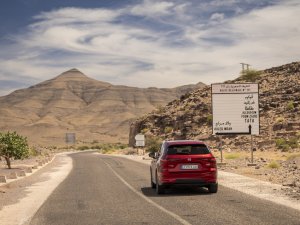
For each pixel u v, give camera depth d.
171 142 18.38
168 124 94.38
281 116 70.25
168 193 18.33
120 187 21.22
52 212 13.79
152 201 15.84
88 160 56.03
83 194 18.45
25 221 12.28
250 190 18.20
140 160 53.25
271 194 16.77
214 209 13.59
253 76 102.25
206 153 17.81
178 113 95.69
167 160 17.55
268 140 57.53
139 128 102.75
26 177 28.86
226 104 35.53
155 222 11.70
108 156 72.50
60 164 47.31
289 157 38.06
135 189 20.20
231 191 18.14
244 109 35.50
